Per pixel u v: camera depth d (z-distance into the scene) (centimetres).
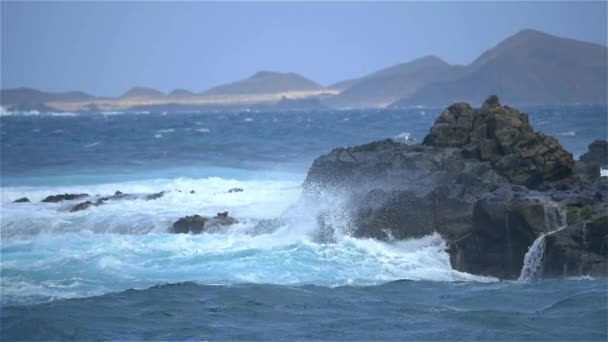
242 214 7231
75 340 4091
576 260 5216
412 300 4716
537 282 5153
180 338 4050
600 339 3853
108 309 4588
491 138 6925
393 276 5378
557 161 6562
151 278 5372
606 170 8212
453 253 5738
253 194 8250
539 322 4153
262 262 5675
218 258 5806
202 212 7400
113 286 5216
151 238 6544
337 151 7269
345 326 4194
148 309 4578
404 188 6253
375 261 5678
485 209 5594
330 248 5938
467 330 4066
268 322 4303
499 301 4634
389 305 4600
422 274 5453
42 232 6981
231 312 4506
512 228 5512
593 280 5072
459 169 6556
